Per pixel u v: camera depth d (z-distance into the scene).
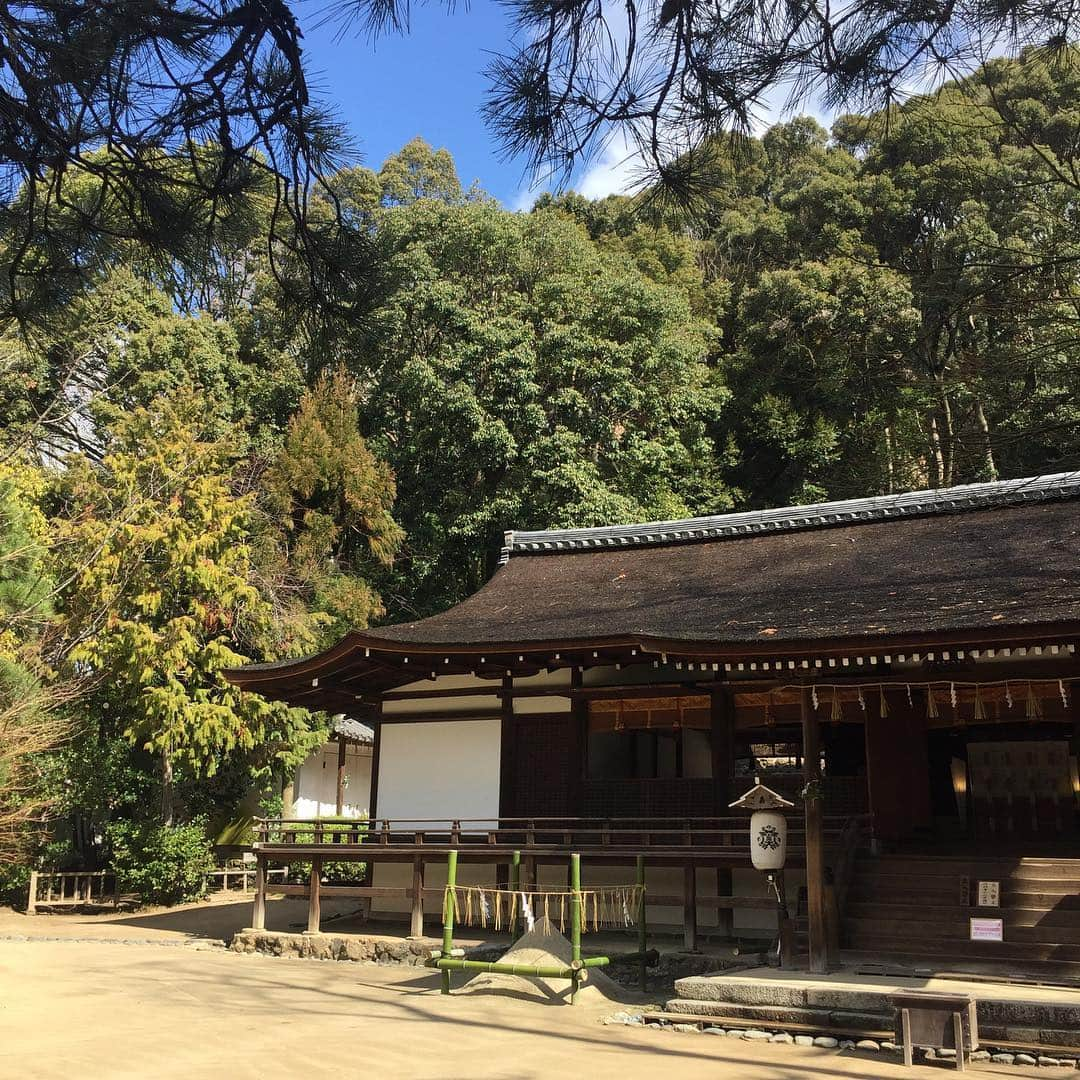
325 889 15.78
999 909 11.85
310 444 28.86
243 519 22.44
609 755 17.52
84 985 11.41
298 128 5.21
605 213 40.28
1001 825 15.41
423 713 17.70
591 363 29.98
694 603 16.14
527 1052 8.54
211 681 22.00
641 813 15.75
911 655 11.57
